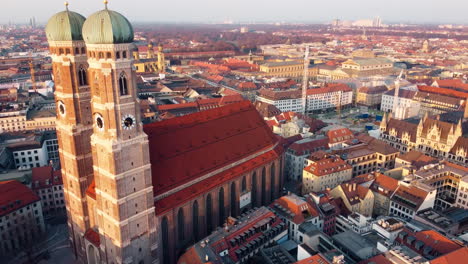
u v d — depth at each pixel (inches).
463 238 4333.2
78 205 4419.3
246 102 5787.4
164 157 4365.2
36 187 5713.6
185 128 4751.5
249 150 5334.6
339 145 7588.6
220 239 4165.8
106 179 3661.4
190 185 4503.0
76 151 4173.2
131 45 3447.3
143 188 3838.6
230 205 5059.1
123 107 3489.2
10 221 4923.7
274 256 4284.0
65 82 3996.1
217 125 5147.6
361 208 5541.3
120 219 3693.4
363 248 4069.9
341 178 6417.3
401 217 5354.3
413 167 6299.2
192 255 3897.6
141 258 4015.8
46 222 5689.0
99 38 3238.2
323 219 5059.1
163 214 4126.5
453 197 6072.8
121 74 3417.8
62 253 4965.6
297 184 6958.7
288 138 7504.9
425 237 4089.6
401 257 3622.0
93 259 4500.5
